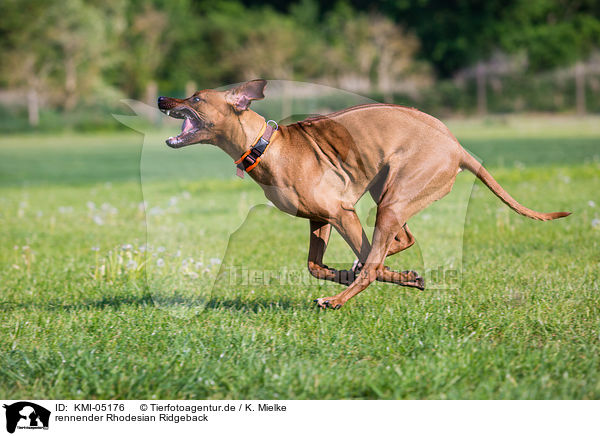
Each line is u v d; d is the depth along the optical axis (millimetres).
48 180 17266
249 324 4684
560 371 3752
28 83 47781
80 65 49125
